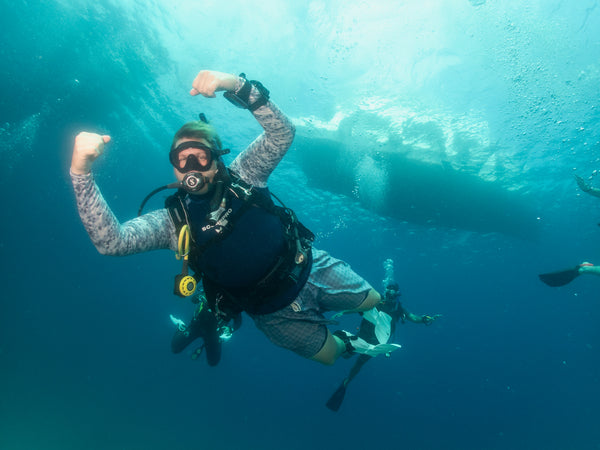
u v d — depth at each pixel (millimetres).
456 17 10633
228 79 1725
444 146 14172
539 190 18438
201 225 1785
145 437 20750
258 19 12594
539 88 11906
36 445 18438
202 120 1983
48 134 22359
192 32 13961
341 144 16062
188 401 26312
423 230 25422
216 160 1772
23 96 19109
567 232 26094
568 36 10484
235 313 2162
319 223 31875
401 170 15953
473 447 26859
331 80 13523
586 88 11672
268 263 1895
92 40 15766
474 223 19484
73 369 27203
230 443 22297
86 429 20328
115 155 27156
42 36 15805
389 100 13266
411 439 26438
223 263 1841
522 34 10664
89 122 21672
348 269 2338
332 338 2250
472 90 12328
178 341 10914
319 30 12078
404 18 11008
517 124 13328
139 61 16672
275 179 24703
